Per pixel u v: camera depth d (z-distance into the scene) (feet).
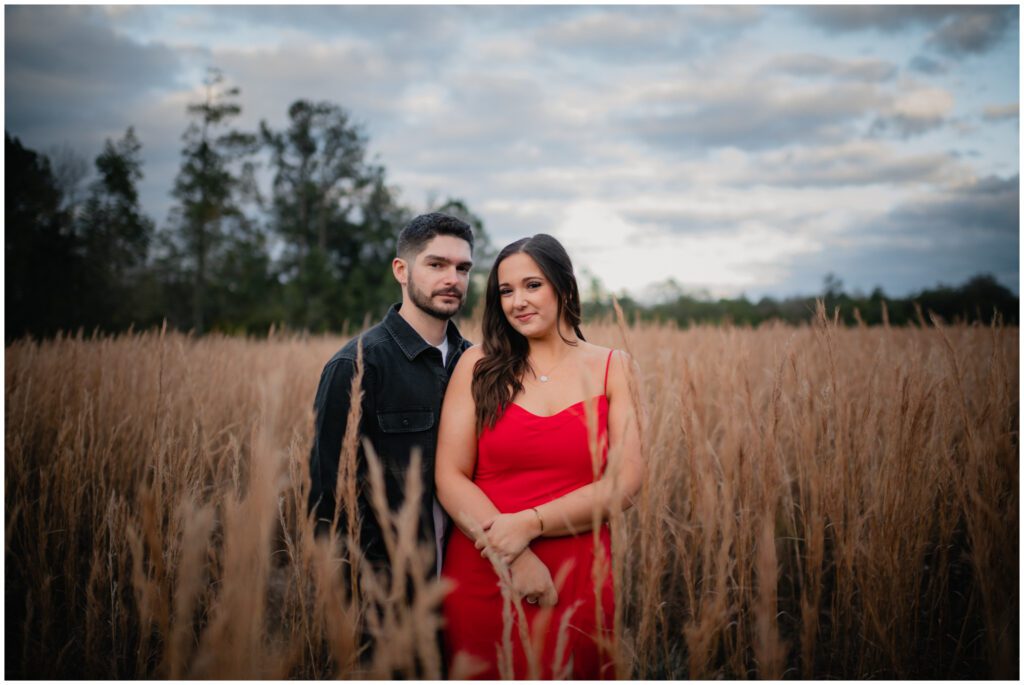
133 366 13.67
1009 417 6.84
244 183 137.80
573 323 6.38
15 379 11.85
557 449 5.84
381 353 6.60
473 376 6.23
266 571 3.67
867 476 7.97
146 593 4.71
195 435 7.80
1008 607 6.29
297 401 14.08
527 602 5.62
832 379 7.78
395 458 6.37
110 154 95.55
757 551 6.83
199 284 118.32
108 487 10.10
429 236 6.72
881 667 6.63
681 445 9.25
